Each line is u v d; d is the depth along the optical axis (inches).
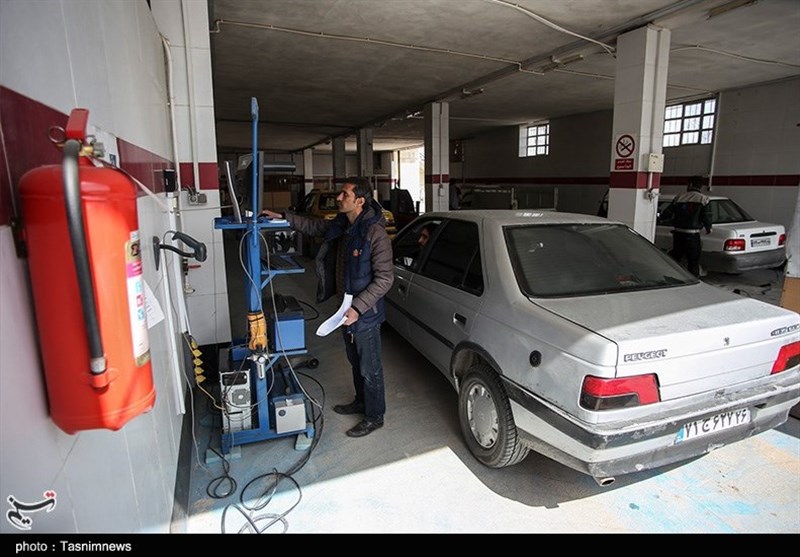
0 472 34.8
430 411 141.9
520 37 277.9
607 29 258.7
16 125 40.1
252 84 409.1
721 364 90.7
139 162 94.7
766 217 389.7
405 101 486.9
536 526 94.6
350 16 248.1
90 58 63.3
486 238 125.6
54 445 42.9
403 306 164.2
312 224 141.7
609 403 82.8
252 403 125.6
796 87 362.3
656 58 249.4
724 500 101.0
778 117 375.2
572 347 88.1
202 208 161.5
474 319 116.6
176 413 107.2
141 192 86.4
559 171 603.5
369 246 119.1
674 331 87.7
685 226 282.4
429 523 95.7
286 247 146.4
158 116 129.5
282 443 125.7
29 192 39.9
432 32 270.4
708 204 298.5
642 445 86.0
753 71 346.0
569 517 96.9
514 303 106.2
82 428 43.4
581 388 84.9
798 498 101.1
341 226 133.0
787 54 304.7
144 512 67.2
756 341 93.9
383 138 845.8
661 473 110.7
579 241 125.6
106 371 43.4
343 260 132.0
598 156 546.9
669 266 126.5
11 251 38.7
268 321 133.1
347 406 141.8
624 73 257.4
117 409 44.8
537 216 135.0
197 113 157.9
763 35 269.3
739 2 215.0
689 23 241.9
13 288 38.6
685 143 449.4
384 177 1129.4
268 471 113.7
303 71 361.4
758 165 391.9
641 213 257.3
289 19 252.4
